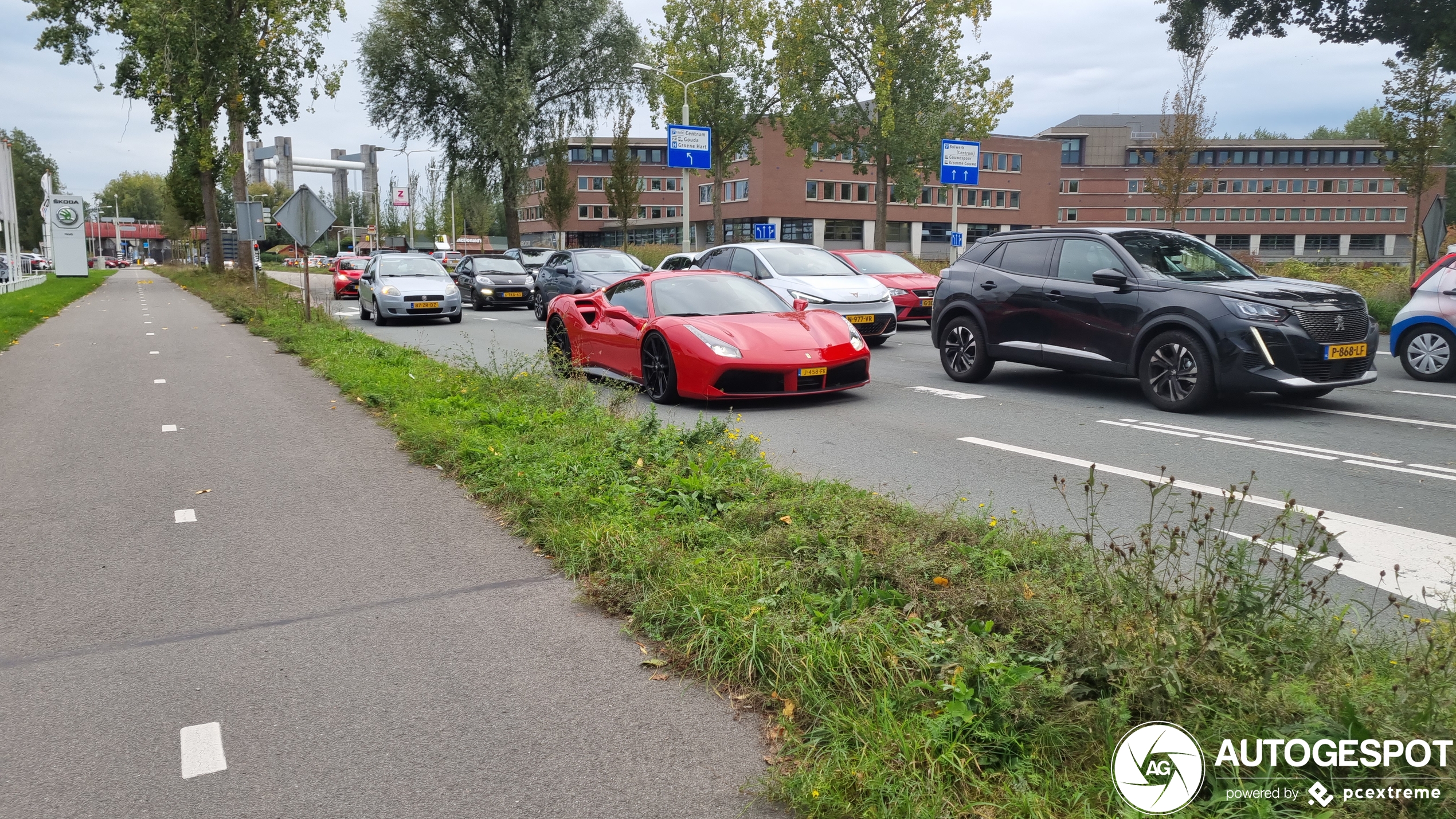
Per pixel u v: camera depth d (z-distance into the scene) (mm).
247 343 15031
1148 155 92125
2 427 8070
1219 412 8461
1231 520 4859
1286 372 7887
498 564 4359
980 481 5914
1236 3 23828
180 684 3213
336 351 12672
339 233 90938
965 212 82375
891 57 37688
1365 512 5152
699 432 6289
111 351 14023
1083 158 93000
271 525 5055
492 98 37094
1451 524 4918
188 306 25578
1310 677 2646
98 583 4215
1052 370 11359
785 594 3568
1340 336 8023
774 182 74250
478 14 39062
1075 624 2910
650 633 3492
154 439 7434
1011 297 9914
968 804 2316
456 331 18641
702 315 9625
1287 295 8055
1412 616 3584
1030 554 3820
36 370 11859
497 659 3346
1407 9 20047
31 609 3936
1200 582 3262
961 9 37062
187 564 4449
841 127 40219
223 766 2695
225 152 33219
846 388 9227
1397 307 16016
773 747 2709
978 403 9117
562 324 11250
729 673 3104
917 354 13555
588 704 2994
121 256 123938
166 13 31406
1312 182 91625
